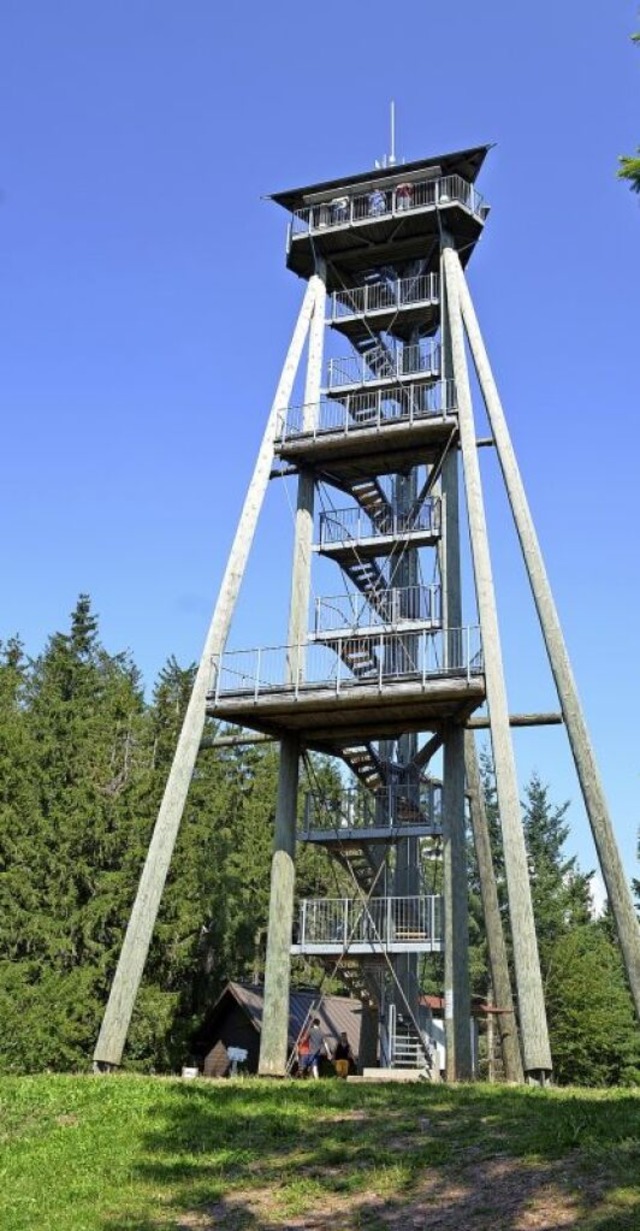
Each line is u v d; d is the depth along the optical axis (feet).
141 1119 54.95
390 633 88.53
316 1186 42.60
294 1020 109.09
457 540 92.02
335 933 88.69
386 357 100.32
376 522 97.14
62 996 114.42
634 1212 33.71
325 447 92.89
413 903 87.25
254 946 149.48
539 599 80.28
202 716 84.79
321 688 81.61
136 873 124.16
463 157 98.73
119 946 121.39
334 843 89.51
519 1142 43.19
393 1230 36.73
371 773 93.76
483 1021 184.24
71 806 127.24
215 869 145.48
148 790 130.21
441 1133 47.44
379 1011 90.84
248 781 179.11
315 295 101.09
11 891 120.98
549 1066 67.92
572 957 169.48
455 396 90.48
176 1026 121.60
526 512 83.25
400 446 92.94
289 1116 53.62
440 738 86.69
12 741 130.31
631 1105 47.57
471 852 215.31
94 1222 40.50
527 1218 35.19
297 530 94.53
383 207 100.48
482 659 77.92
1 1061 109.29
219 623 86.99
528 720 81.00
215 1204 42.06
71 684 153.79
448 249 96.89
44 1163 49.19
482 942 205.67
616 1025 161.79
